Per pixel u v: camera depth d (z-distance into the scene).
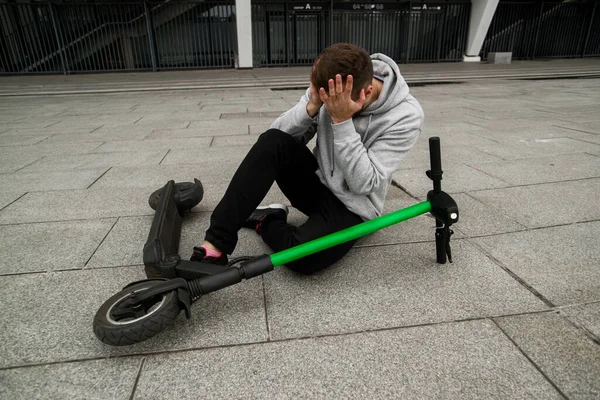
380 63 1.68
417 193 2.85
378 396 1.20
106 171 3.48
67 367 1.33
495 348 1.38
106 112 6.68
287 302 1.66
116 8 13.36
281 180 1.91
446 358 1.34
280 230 1.86
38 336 1.48
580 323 1.49
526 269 1.86
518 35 16.91
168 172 3.42
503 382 1.24
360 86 1.44
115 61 14.02
